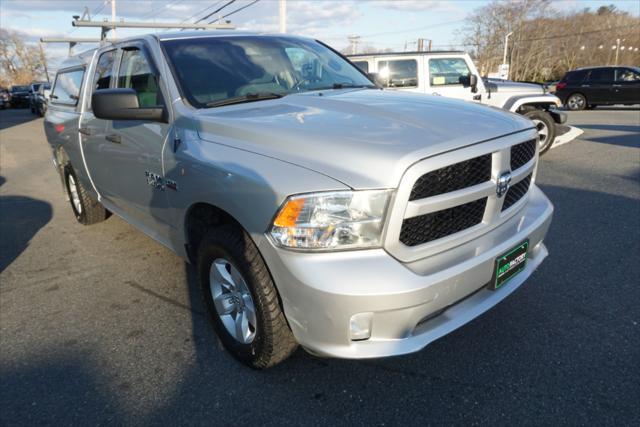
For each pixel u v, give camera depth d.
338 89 3.46
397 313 2.04
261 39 3.77
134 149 3.31
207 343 2.98
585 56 72.44
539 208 2.87
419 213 2.07
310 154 2.18
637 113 16.92
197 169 2.58
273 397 2.47
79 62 4.84
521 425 2.21
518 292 3.39
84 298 3.66
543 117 8.17
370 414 2.32
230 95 3.11
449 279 2.12
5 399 2.54
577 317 3.06
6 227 5.54
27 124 21.16
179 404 2.45
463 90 8.51
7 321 3.37
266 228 2.16
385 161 2.02
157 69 3.21
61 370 2.78
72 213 6.08
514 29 68.31
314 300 2.04
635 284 3.46
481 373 2.57
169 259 4.37
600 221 4.77
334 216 2.02
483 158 2.32
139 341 3.04
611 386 2.43
